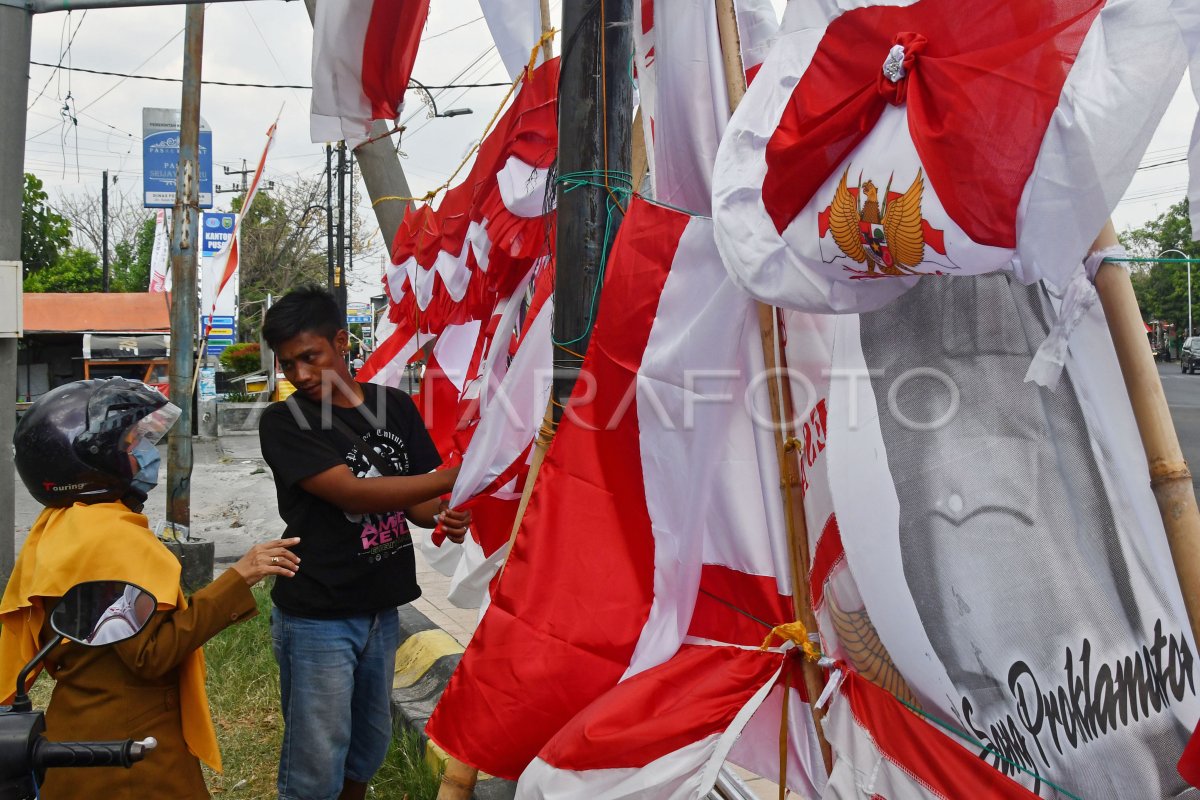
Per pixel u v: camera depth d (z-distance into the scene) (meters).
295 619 3.18
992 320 2.11
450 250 5.75
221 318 25.94
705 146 2.72
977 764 2.13
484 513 3.58
